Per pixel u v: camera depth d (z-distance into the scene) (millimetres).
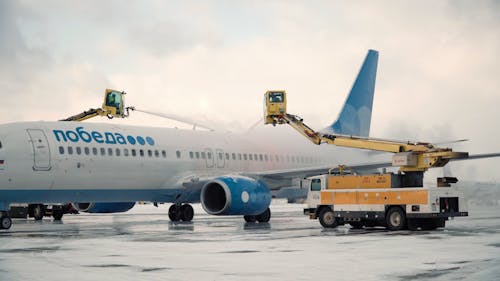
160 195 28641
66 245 16234
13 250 14953
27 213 37656
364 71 39969
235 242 16969
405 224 21812
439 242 16609
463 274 10648
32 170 23562
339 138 26281
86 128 26109
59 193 24719
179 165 28812
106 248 15383
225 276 10648
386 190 21875
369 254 13734
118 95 33438
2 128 23688
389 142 24969
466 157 22266
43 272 11141
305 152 35875
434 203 20938
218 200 27234
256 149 32969
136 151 27172
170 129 29938
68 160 24594
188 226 25234
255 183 26484
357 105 39469
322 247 15391
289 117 28156
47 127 24766
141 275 10773
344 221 23234
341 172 24969
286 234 20031
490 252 13977
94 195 25969
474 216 33750
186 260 12820
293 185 30969
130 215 41312
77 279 10344
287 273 10953
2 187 22938
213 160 30453
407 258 12938
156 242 17078
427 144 23359
